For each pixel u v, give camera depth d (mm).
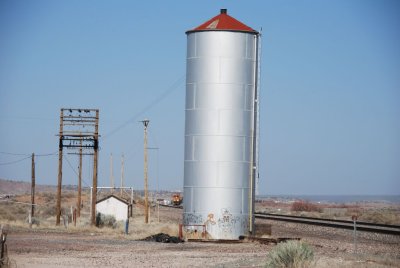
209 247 47875
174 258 40062
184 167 55875
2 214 97625
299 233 67062
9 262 34500
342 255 41094
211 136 54656
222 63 54750
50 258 39656
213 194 54562
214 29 54781
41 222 80438
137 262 37844
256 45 55781
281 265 33469
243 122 55000
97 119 79000
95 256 41094
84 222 80625
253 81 55469
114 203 95500
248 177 55250
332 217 117938
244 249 46250
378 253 44312
